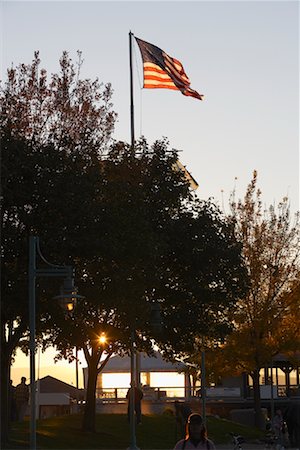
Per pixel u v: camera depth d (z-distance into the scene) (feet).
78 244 105.81
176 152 135.23
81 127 123.34
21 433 119.34
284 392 230.68
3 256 105.81
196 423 50.01
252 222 179.83
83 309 113.19
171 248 132.05
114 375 219.00
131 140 136.87
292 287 178.29
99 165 120.26
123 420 146.51
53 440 116.67
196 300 137.08
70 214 106.11
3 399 107.96
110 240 107.14
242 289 140.67
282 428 135.64
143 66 134.51
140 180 129.90
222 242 137.59
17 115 121.08
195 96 134.62
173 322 133.59
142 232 113.29
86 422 131.13
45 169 106.73
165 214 133.18
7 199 105.09
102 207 109.40
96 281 111.86
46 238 105.09
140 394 142.92
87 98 124.77
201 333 138.10
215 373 181.57
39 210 105.81
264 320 175.94
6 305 103.45
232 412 208.85
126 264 112.57
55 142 118.01
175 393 224.33
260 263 177.37
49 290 103.91
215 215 140.67
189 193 135.44
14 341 110.42
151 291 130.41
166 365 217.56
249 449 130.62
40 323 116.16
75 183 107.96
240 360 179.32
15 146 106.63
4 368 109.50
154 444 128.26
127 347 132.77
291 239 179.63
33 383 82.74
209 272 135.74
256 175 181.16
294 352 182.80
